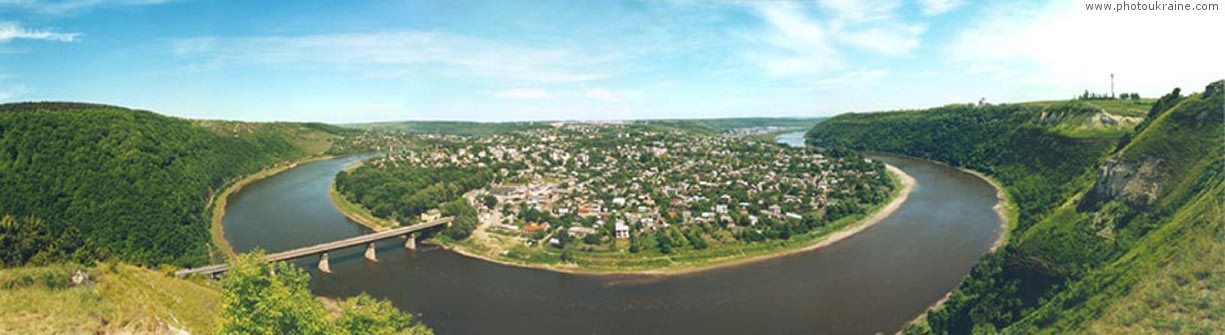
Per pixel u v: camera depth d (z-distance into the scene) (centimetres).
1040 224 10044
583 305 8988
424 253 12525
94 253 7600
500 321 8388
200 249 11862
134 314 4662
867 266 10531
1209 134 8606
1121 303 5791
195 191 14975
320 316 4409
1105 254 7656
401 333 5281
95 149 13438
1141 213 8344
